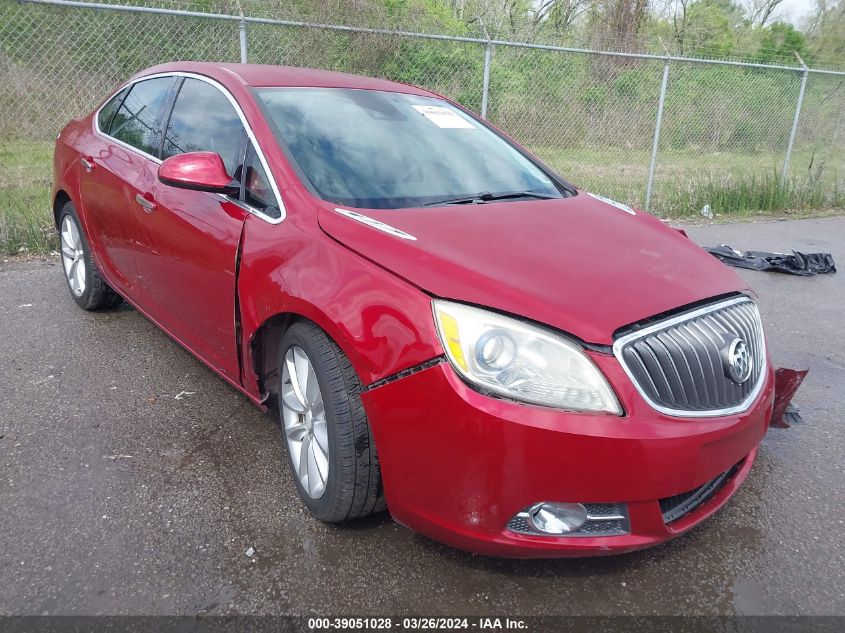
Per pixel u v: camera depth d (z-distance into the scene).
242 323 2.85
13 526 2.54
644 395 2.11
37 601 2.20
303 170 2.88
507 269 2.32
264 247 2.71
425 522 2.23
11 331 4.38
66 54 8.02
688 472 2.15
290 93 3.31
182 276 3.29
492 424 2.02
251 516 2.67
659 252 2.68
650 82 10.90
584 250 2.56
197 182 2.87
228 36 8.45
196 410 3.47
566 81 10.33
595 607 2.28
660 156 11.33
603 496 2.07
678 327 2.28
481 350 2.06
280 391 2.78
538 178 3.55
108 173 3.95
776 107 11.84
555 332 2.09
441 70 9.40
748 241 8.02
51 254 6.12
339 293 2.35
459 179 3.22
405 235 2.47
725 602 2.33
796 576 2.47
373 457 2.38
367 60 8.91
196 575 2.34
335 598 2.27
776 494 2.98
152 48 8.31
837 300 5.86
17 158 8.00
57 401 3.49
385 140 3.26
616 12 16.66
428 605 2.26
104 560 2.39
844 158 12.26
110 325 4.54
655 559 2.53
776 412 3.19
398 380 2.17
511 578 2.39
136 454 3.06
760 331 2.66
